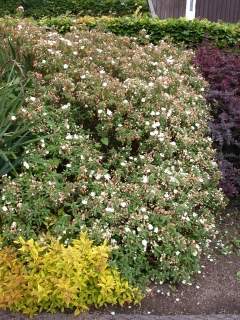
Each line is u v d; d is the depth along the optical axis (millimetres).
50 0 7488
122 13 7727
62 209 2043
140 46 3055
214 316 1914
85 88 2365
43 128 2201
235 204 2668
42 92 2332
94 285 1856
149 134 2314
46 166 2105
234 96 2854
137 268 1961
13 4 6715
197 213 2277
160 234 2006
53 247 1872
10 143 2146
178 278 2010
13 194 2004
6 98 2172
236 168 2725
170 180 2152
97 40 2865
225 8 5898
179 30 4707
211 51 3240
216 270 2162
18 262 1885
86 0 7770
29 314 1817
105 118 2270
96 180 2115
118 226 2014
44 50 2510
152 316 1878
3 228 1978
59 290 1788
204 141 2459
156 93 2438
